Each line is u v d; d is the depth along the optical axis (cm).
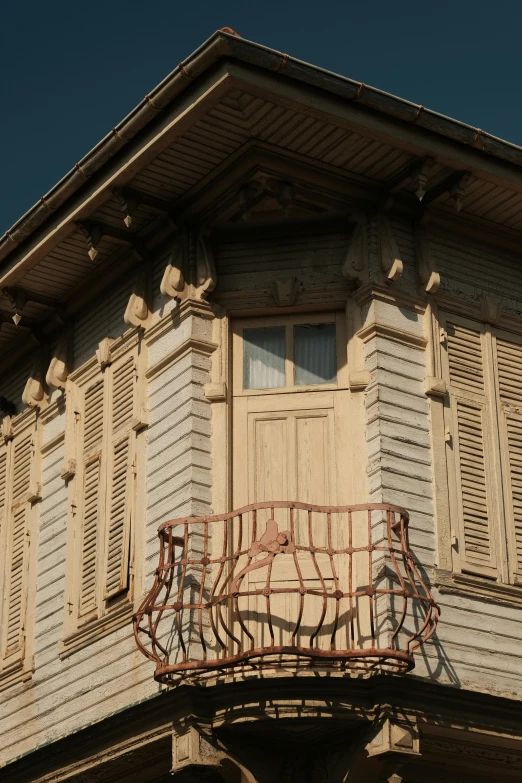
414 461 1446
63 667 1584
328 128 1417
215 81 1355
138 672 1460
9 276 1658
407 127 1434
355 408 1460
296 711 1295
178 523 1355
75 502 1650
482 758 1449
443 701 1341
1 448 1864
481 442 1515
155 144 1429
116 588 1531
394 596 1370
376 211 1520
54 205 1550
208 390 1482
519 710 1385
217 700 1320
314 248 1527
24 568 1716
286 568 1423
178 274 1519
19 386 1850
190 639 1375
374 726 1312
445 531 1440
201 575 1411
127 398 1600
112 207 1542
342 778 1326
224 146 1448
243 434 1484
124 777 1491
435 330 1515
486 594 1443
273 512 1320
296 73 1366
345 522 1431
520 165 1498
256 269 1529
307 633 1393
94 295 1711
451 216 1566
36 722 1603
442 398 1494
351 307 1498
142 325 1588
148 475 1520
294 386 1495
